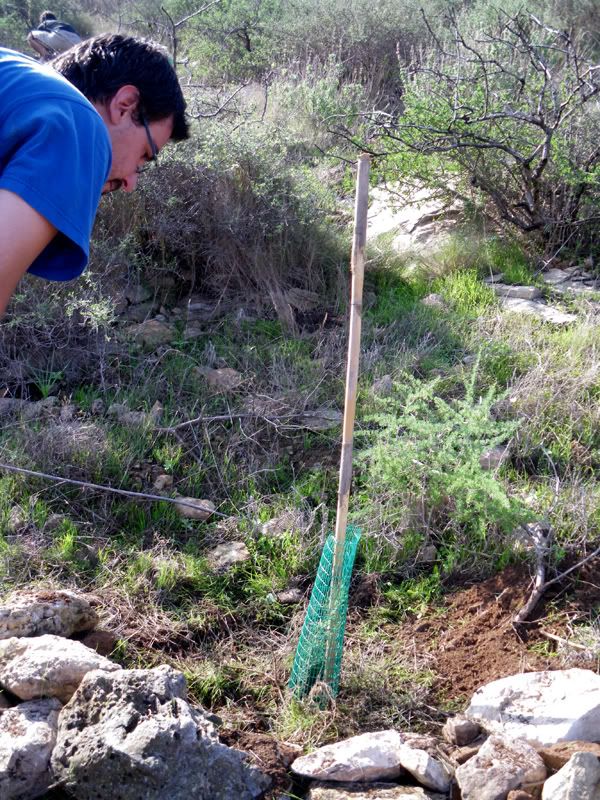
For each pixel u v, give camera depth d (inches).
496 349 193.6
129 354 187.2
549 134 237.8
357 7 420.2
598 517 137.9
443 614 128.3
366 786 95.3
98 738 87.4
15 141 66.1
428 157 253.0
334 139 313.6
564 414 168.7
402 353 191.6
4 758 88.6
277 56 409.7
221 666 117.7
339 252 232.8
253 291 218.8
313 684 111.3
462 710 111.7
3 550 130.0
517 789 93.2
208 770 87.7
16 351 181.8
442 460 136.1
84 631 117.0
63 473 148.6
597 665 112.7
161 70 80.6
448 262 240.2
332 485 154.5
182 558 135.3
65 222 65.0
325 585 110.4
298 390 177.3
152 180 208.8
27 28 407.2
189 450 159.5
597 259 252.2
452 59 311.1
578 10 418.3
